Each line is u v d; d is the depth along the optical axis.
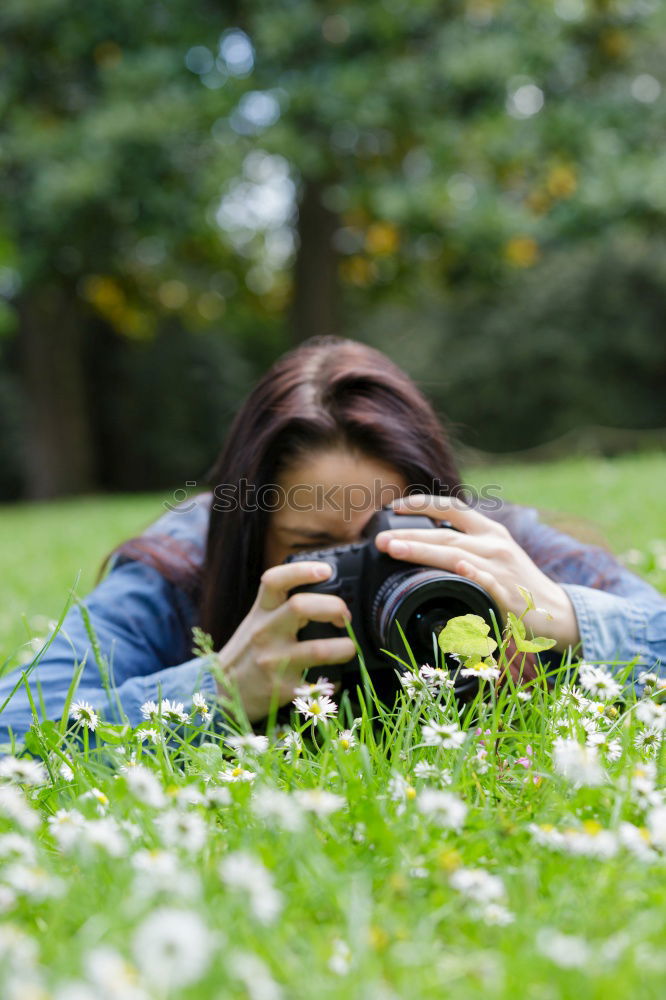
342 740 1.40
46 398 17.64
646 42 14.13
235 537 2.06
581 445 26.25
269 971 0.86
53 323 17.61
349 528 2.03
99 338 24.81
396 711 1.66
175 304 17.53
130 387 25.48
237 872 0.89
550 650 1.90
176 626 2.21
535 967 0.85
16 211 12.73
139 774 1.13
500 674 1.50
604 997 0.81
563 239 12.67
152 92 12.03
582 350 26.39
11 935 0.85
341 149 12.18
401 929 0.91
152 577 2.24
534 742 1.40
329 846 1.10
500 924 0.94
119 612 2.16
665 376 26.91
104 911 0.95
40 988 0.78
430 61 11.91
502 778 1.35
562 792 1.24
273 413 2.05
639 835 1.04
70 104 13.40
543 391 26.94
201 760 1.40
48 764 1.42
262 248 16.34
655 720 1.36
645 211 12.07
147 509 9.38
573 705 1.52
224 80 12.10
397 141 12.36
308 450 1.99
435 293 16.52
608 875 1.00
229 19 12.65
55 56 13.20
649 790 1.14
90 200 11.80
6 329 18.69
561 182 12.81
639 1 13.20
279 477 2.02
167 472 25.86
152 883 0.92
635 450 26.25
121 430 25.59
